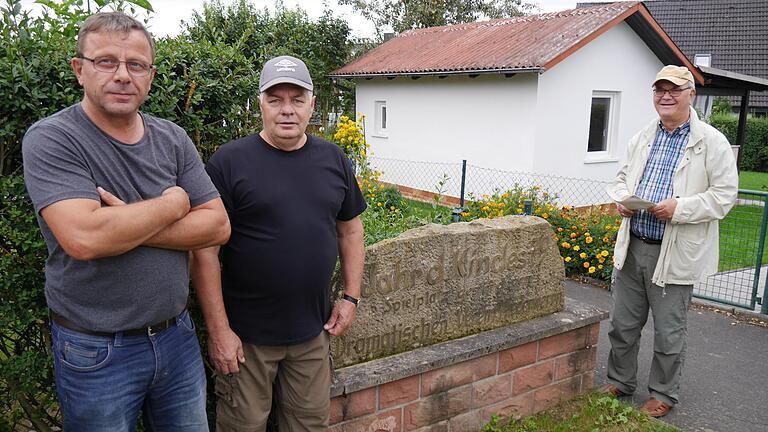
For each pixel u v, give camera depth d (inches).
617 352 157.6
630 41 455.2
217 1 591.8
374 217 183.2
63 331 78.3
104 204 76.1
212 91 110.7
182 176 85.9
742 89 543.2
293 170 95.0
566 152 437.1
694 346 199.5
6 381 102.2
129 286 77.9
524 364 142.3
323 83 697.6
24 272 94.0
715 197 136.6
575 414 146.9
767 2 1002.1
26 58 91.4
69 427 81.4
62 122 75.8
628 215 146.9
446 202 493.7
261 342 96.7
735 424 149.1
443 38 565.0
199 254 91.6
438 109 495.8
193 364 89.4
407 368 118.8
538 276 147.6
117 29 74.7
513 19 530.6
